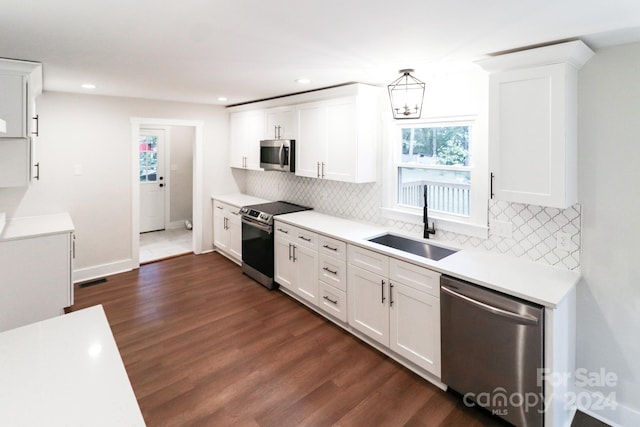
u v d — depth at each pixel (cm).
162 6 157
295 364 264
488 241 266
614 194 205
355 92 319
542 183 206
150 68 275
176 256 526
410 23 174
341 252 306
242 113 501
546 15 161
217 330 313
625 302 206
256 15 166
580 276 216
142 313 344
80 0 152
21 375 112
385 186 339
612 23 169
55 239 315
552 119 200
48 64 266
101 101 423
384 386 240
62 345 131
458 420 210
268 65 260
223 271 465
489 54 226
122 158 445
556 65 196
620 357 209
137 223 465
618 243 205
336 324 325
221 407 219
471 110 267
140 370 255
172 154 699
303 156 390
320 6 155
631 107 196
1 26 184
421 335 243
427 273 235
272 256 400
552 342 180
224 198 521
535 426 188
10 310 299
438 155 302
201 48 221
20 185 292
